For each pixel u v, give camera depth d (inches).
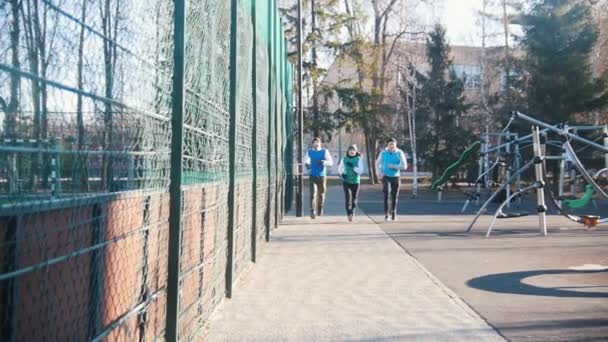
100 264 107.0
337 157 2504.9
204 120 197.5
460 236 479.8
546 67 1153.4
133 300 126.0
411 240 453.1
